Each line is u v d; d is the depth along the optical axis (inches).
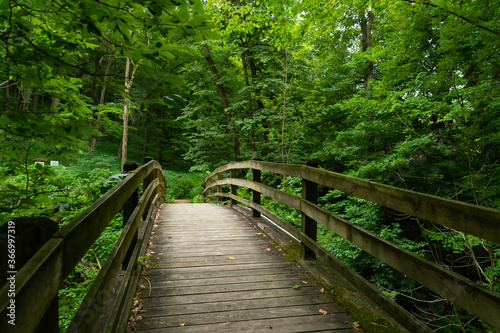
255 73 557.0
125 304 84.6
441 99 244.2
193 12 50.4
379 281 267.0
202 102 562.3
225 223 207.0
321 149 463.8
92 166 563.2
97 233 56.9
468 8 183.0
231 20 294.7
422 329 61.5
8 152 81.3
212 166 581.9
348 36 552.7
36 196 81.6
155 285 105.3
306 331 79.0
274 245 154.4
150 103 62.2
